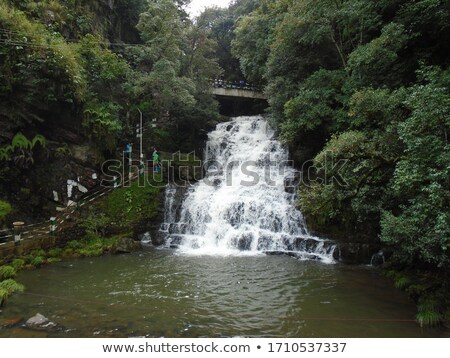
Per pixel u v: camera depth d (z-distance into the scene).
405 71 14.67
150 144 23.97
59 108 18.30
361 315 9.62
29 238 14.73
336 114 17.00
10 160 16.23
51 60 16.88
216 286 11.97
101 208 18.44
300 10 18.86
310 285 12.12
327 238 16.61
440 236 7.58
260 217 18.25
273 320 9.36
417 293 10.70
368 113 11.49
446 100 7.92
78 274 13.09
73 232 16.47
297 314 9.74
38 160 17.42
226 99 37.75
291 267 14.24
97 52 21.84
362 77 14.92
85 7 24.81
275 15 28.05
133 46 26.06
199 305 10.35
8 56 16.09
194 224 18.58
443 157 7.54
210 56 42.16
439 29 13.94
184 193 20.27
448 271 10.76
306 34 18.80
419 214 8.39
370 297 10.99
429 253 8.38
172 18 25.28
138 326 8.90
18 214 16.17
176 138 26.52
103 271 13.51
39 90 17.05
